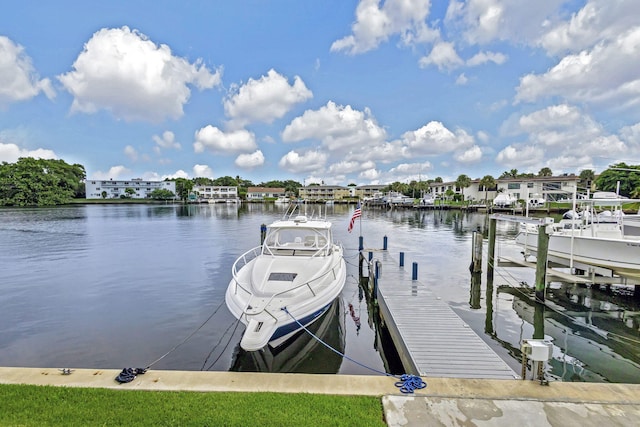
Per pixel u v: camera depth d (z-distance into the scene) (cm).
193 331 881
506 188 6500
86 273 1493
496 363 602
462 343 683
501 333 906
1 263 1702
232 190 11838
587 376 688
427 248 2206
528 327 944
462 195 7644
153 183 11650
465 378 515
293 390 436
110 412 387
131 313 1005
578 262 1222
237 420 374
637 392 432
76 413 385
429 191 9381
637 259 1046
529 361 728
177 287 1280
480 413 395
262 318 679
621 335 890
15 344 800
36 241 2445
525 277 1457
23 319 952
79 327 900
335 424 372
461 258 1870
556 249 1316
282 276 836
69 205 8319
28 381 450
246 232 3055
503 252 2045
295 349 782
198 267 1627
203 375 470
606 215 1783
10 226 3478
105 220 4309
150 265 1666
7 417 377
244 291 806
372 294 1190
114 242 2419
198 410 392
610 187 4628
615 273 1119
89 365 711
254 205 9525
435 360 612
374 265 1174
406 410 399
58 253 1983
